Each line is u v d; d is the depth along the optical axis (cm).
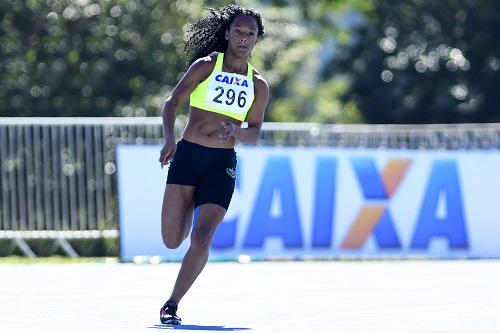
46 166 5388
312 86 13925
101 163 5416
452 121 12231
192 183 2647
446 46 12344
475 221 5175
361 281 3919
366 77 13025
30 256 5416
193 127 2655
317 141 5462
